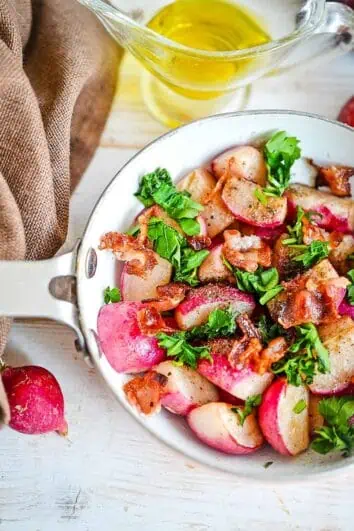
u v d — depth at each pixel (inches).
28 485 23.2
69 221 24.6
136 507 23.2
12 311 20.5
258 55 22.9
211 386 22.0
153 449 23.4
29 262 20.5
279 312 22.0
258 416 21.6
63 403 22.6
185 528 23.1
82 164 24.8
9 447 23.4
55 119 23.2
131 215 22.8
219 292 22.0
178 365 21.7
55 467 23.3
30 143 22.3
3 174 22.6
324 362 21.6
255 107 25.6
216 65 23.4
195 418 21.5
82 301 20.8
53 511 23.2
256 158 22.9
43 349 23.8
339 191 23.1
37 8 24.0
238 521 23.1
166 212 22.7
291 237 22.7
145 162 22.4
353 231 23.1
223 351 21.6
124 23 22.3
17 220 21.9
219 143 22.9
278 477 20.7
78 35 23.9
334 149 22.9
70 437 23.4
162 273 22.4
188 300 22.0
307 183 23.4
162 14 24.8
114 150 25.1
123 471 23.3
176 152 22.7
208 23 24.9
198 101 25.6
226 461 21.2
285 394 21.3
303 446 21.6
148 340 21.6
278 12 24.3
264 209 22.6
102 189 24.9
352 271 22.6
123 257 22.1
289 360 21.7
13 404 22.0
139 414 21.4
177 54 22.9
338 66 25.6
